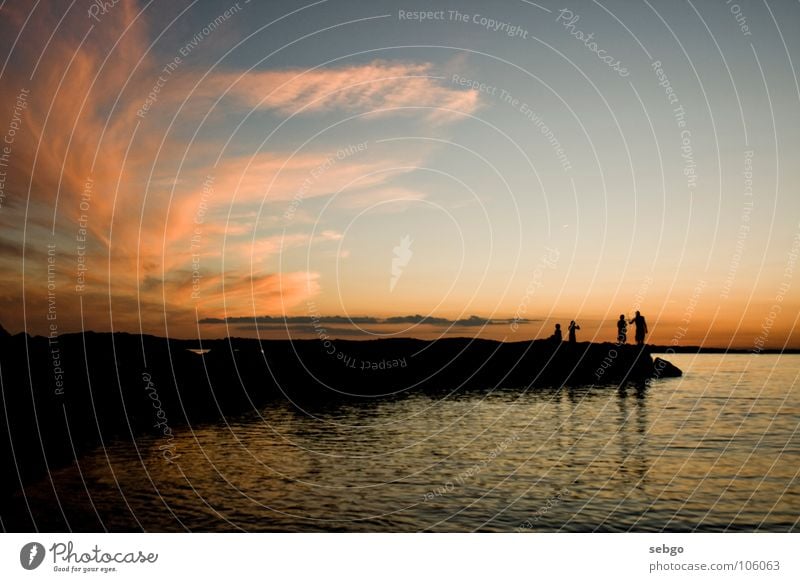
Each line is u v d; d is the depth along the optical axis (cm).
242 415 2366
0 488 1348
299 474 1479
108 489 1343
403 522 1165
